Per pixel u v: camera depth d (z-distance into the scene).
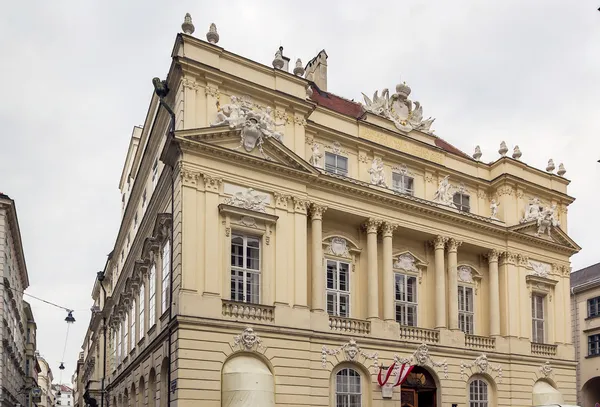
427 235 30.36
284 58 34.50
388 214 28.97
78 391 89.00
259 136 24.89
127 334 36.16
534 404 31.56
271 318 23.92
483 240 32.12
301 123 26.75
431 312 30.38
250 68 25.83
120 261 45.66
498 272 32.78
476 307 32.28
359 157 29.27
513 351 31.59
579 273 50.00
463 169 33.53
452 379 29.02
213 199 23.52
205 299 22.47
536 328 33.75
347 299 28.03
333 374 25.73
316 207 26.64
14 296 49.44
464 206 32.97
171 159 24.14
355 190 27.75
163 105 25.25
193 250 22.67
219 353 22.36
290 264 24.95
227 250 23.58
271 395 22.67
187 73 23.97
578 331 46.28
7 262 42.12
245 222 24.17
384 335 27.38
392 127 31.34
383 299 28.25
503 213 33.41
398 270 29.81
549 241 34.50
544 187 35.38
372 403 26.28
